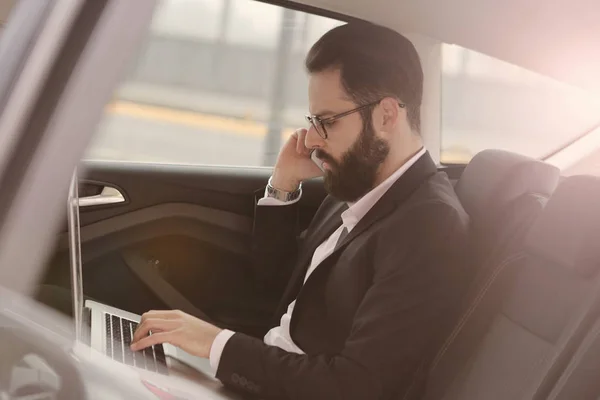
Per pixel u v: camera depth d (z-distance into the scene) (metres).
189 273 1.72
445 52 1.51
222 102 1.59
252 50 1.55
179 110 1.59
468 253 1.23
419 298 1.15
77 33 0.47
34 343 0.51
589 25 1.16
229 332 1.19
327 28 1.46
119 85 0.48
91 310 1.19
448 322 1.18
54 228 0.48
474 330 1.18
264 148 1.76
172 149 1.68
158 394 0.61
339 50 1.26
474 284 1.22
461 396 1.14
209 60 1.54
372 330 1.14
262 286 1.70
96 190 1.61
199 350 1.16
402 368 1.13
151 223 1.67
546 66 1.35
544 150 1.78
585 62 1.28
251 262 1.75
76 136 0.47
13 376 0.50
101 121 0.48
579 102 1.57
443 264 1.17
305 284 1.33
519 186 1.26
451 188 1.31
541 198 1.24
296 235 1.69
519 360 1.10
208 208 1.74
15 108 0.47
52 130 0.47
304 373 1.12
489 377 1.13
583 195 1.10
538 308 1.12
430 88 1.56
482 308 1.19
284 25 1.50
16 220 0.47
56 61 0.47
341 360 1.13
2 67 0.49
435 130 1.64
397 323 1.13
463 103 1.63
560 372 1.01
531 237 1.18
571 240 1.08
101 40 0.47
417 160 1.29
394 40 1.27
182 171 1.70
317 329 1.31
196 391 0.72
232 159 1.77
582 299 1.05
